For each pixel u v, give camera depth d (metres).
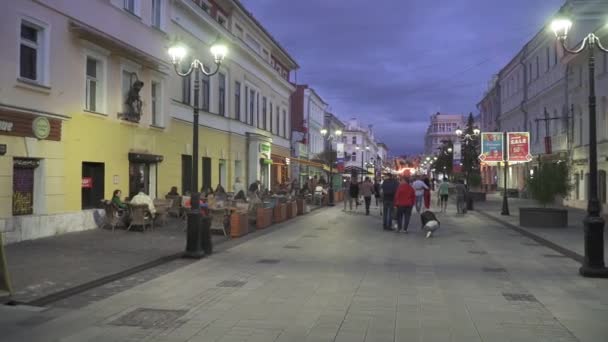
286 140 47.28
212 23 27.53
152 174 21.95
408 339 6.46
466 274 10.93
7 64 13.73
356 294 8.96
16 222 13.99
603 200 28.12
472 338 6.51
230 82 31.70
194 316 7.50
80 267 10.83
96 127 17.73
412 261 12.59
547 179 20.38
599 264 10.71
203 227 13.29
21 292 8.66
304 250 14.29
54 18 15.54
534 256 13.56
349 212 29.08
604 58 27.69
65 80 16.06
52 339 6.40
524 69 46.09
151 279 10.20
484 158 33.97
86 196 17.58
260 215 19.97
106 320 7.27
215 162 29.48
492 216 25.84
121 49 18.62
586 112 30.59
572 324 7.17
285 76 48.06
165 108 22.94
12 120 13.88
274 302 8.36
